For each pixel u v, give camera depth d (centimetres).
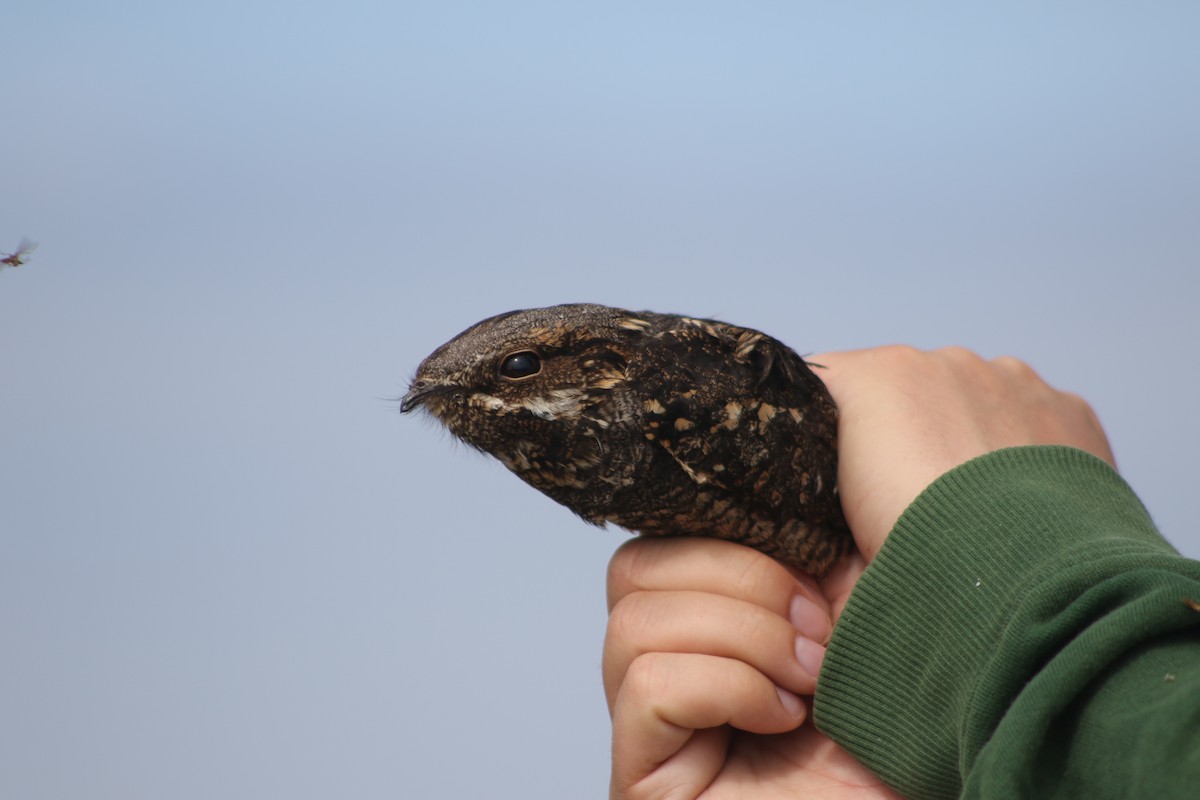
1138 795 263
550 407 280
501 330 281
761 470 279
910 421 277
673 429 280
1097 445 280
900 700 272
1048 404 279
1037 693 265
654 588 279
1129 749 264
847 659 273
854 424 278
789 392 280
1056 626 267
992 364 280
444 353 282
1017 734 265
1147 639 265
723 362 280
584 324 280
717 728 277
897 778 272
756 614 276
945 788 271
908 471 276
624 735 276
